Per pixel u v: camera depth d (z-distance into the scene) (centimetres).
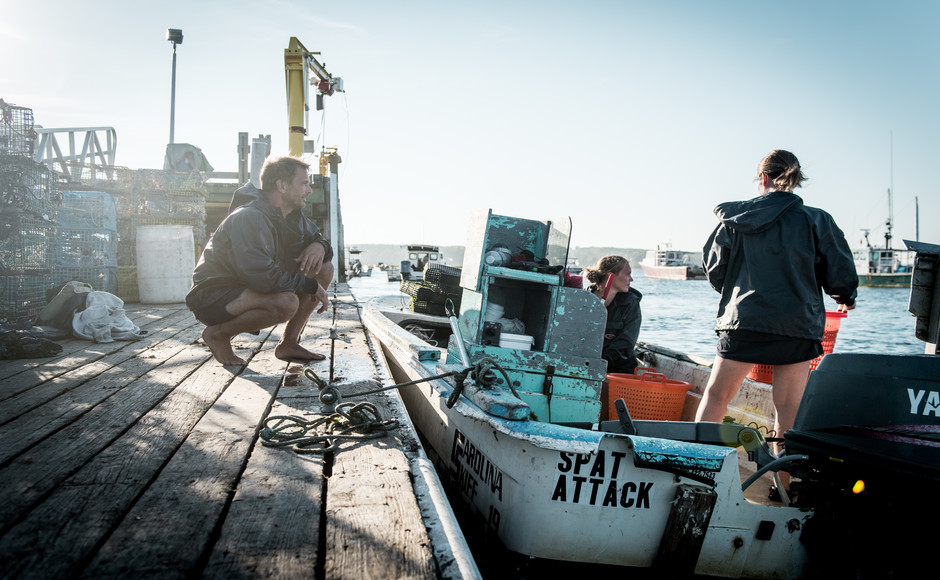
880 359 228
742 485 240
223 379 388
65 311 565
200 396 344
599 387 368
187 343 534
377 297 1002
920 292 351
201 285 411
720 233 354
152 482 222
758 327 324
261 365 438
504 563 255
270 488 217
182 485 218
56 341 538
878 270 10156
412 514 199
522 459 245
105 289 833
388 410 325
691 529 234
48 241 688
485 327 369
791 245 322
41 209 647
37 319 582
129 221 1016
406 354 443
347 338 589
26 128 598
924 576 186
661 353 594
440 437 360
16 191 587
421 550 177
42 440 264
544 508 240
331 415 292
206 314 414
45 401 328
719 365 347
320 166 1886
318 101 1717
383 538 183
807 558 243
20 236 600
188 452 253
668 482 242
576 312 367
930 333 350
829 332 431
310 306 456
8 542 173
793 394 332
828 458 221
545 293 383
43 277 652
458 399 298
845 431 224
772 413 418
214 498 208
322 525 193
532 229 426
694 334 1998
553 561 242
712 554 241
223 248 412
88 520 189
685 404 462
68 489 212
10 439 262
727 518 240
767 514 241
